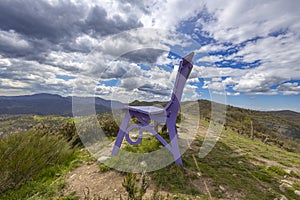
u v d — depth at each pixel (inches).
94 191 82.0
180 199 74.6
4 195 82.9
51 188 85.6
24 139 112.9
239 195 80.0
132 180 61.4
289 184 93.7
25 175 94.0
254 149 165.3
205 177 95.6
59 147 124.1
